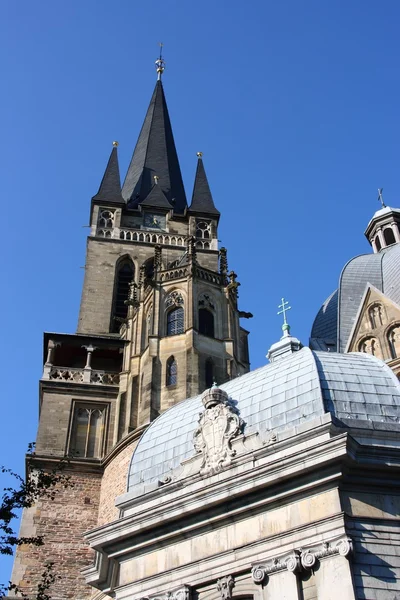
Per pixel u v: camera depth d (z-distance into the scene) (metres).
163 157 84.88
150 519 28.02
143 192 79.31
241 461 27.19
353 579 23.11
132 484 31.62
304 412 28.36
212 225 74.75
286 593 23.97
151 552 28.16
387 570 23.62
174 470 29.77
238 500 26.48
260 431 28.64
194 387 49.59
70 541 45.75
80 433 51.75
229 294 57.34
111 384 54.31
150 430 34.06
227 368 52.59
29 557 44.62
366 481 25.22
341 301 64.88
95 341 56.91
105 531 29.08
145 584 27.55
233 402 30.67
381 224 77.75
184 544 27.39
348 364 30.70
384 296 59.81
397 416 28.14
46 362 55.00
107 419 52.34
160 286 56.44
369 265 67.62
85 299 65.56
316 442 25.78
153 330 53.44
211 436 29.08
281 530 25.30
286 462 25.52
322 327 67.06
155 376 50.75
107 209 73.62
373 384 29.33
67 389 53.22
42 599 31.23
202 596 26.14
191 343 51.81
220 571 25.94
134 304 58.19
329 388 28.94
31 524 45.97
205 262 70.38
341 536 23.89
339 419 27.06
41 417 51.75
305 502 25.33
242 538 26.05
